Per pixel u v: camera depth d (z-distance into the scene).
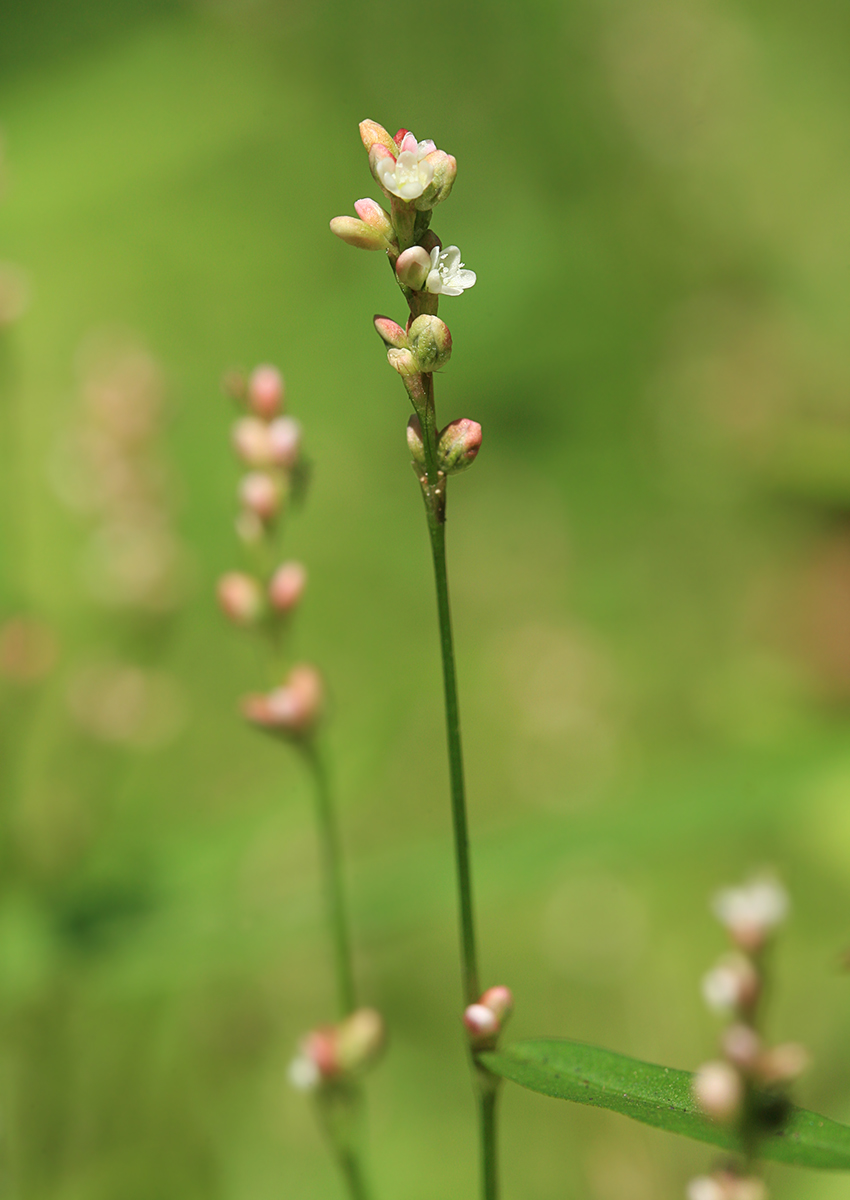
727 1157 0.19
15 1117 0.27
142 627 0.35
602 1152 0.29
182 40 0.64
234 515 0.52
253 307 0.62
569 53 0.68
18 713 0.34
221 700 0.46
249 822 0.29
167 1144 0.28
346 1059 0.21
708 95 0.67
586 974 0.36
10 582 0.35
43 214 0.56
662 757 0.44
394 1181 0.30
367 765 0.30
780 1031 0.32
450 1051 0.34
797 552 0.47
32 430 0.53
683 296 0.61
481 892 0.27
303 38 0.69
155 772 0.42
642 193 0.65
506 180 0.66
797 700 0.38
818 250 0.62
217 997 0.33
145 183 0.59
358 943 0.35
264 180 0.66
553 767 0.45
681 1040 0.34
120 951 0.26
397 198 0.18
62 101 0.59
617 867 0.38
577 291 0.60
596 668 0.48
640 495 0.55
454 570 0.54
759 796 0.29
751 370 0.55
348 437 0.58
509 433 0.58
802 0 0.69
